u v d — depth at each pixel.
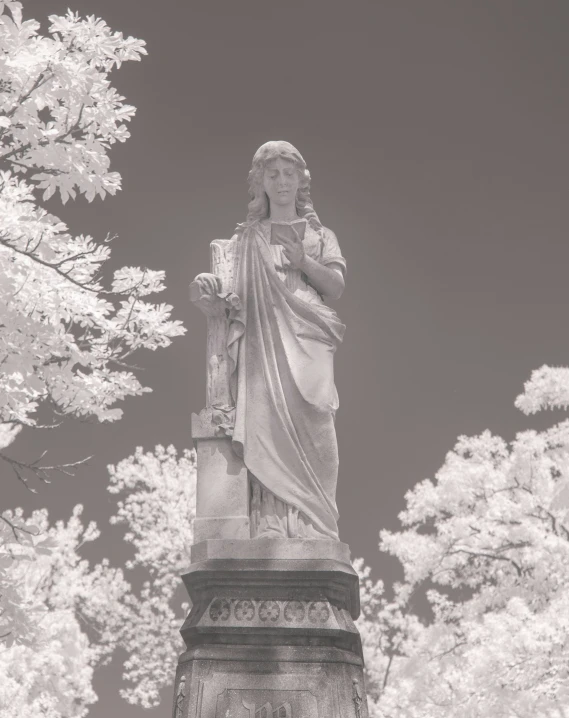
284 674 5.81
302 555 6.08
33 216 9.59
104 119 9.94
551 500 21.22
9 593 9.91
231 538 6.23
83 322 9.84
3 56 9.36
